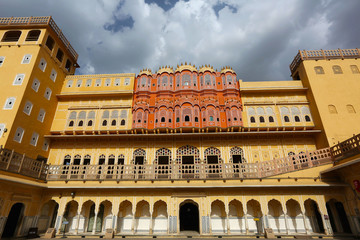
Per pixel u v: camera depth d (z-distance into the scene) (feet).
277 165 44.80
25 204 41.91
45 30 60.03
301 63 65.46
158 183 43.73
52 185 45.32
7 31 60.80
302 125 58.75
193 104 60.95
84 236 42.60
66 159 59.47
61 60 68.95
